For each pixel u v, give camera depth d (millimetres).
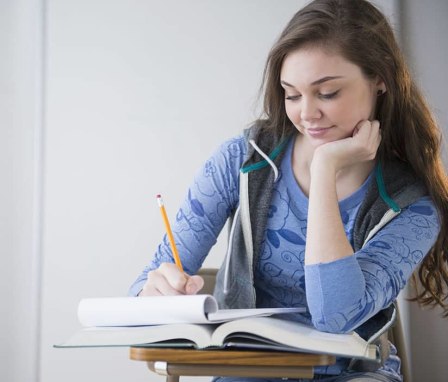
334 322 1333
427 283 1824
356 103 1494
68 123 3164
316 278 1353
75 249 3127
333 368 1517
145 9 3172
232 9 3139
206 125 3127
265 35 3119
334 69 1449
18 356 3104
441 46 3057
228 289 1656
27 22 3213
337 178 1647
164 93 3148
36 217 3131
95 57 3176
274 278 1647
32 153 3188
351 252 1371
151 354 1188
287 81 1483
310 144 1638
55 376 3086
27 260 3146
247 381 1505
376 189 1628
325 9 1488
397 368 1622
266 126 1714
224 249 3059
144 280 1557
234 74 3127
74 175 3145
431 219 1622
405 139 1670
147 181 3129
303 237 1619
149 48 3160
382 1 3045
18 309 3125
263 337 1185
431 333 2965
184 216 1707
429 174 1670
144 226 3117
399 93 1620
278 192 1650
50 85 3178
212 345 1181
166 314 1223
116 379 3066
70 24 3191
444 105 3027
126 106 3154
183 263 1671
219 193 1711
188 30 3150
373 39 1512
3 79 3201
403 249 1517
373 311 1387
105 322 1281
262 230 1635
